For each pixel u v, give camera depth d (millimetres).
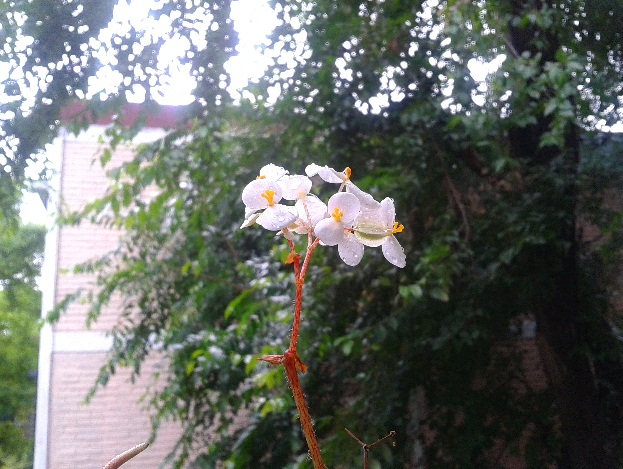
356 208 226
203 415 822
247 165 831
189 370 713
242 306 749
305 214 238
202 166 792
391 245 236
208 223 800
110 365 879
